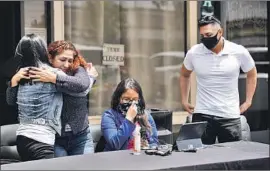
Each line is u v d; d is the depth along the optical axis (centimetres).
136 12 991
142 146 561
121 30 977
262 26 1093
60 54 559
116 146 573
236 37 1064
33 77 522
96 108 945
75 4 926
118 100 605
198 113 684
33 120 525
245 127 724
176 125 983
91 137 600
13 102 549
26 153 524
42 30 880
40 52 539
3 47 856
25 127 527
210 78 667
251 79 698
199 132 525
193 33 1009
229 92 668
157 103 1015
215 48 658
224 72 660
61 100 540
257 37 1089
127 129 571
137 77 995
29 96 523
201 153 494
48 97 527
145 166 429
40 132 523
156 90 1013
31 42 534
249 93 706
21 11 864
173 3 1020
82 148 579
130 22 985
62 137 568
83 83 545
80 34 934
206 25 650
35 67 531
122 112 604
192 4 1008
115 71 971
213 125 673
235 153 493
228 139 673
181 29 1027
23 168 429
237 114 675
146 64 1004
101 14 954
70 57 562
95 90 944
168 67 1023
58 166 433
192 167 432
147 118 603
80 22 932
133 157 472
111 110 610
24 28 867
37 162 455
